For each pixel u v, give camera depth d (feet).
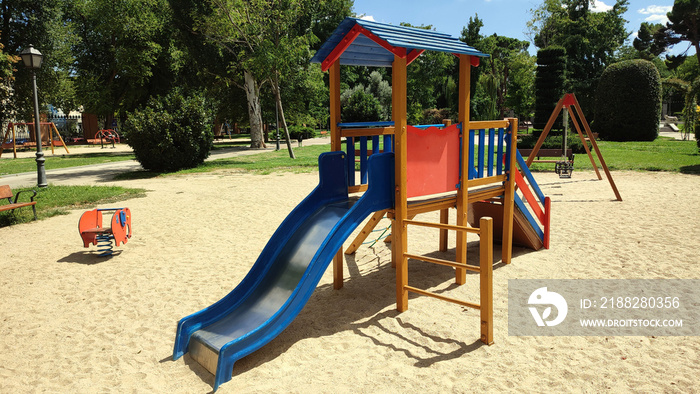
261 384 11.93
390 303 17.13
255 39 74.79
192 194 43.45
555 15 151.33
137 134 61.41
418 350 13.47
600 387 11.19
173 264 22.50
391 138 21.24
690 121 107.34
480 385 11.44
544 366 12.31
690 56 182.60
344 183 18.69
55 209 37.40
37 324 16.07
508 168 20.59
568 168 48.73
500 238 23.65
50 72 110.52
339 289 18.79
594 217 29.50
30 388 12.15
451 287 18.61
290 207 36.22
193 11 85.51
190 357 13.62
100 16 99.81
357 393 11.30
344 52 19.20
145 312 16.87
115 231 24.18
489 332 13.58
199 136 65.21
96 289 19.31
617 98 100.99
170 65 101.09
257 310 14.51
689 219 27.71
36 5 106.42
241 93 119.65
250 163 70.23
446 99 190.39
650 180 44.27
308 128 154.71
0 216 33.19
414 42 15.93
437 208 17.88
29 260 23.67
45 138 132.77
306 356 13.38
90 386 12.17
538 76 90.63
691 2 122.83
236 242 26.32
